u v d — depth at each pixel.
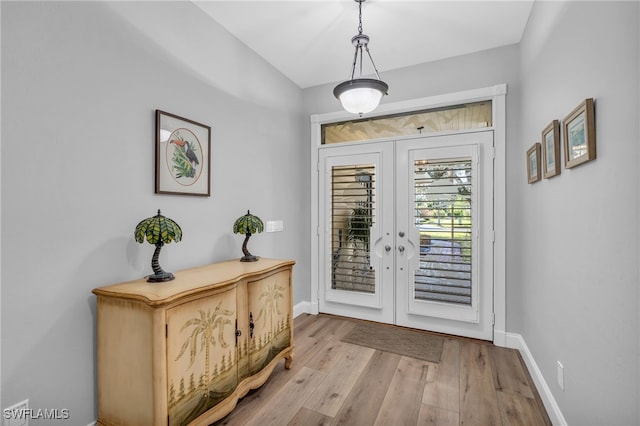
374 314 3.23
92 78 1.56
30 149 1.33
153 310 1.33
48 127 1.38
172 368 1.39
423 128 3.07
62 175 1.44
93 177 1.56
